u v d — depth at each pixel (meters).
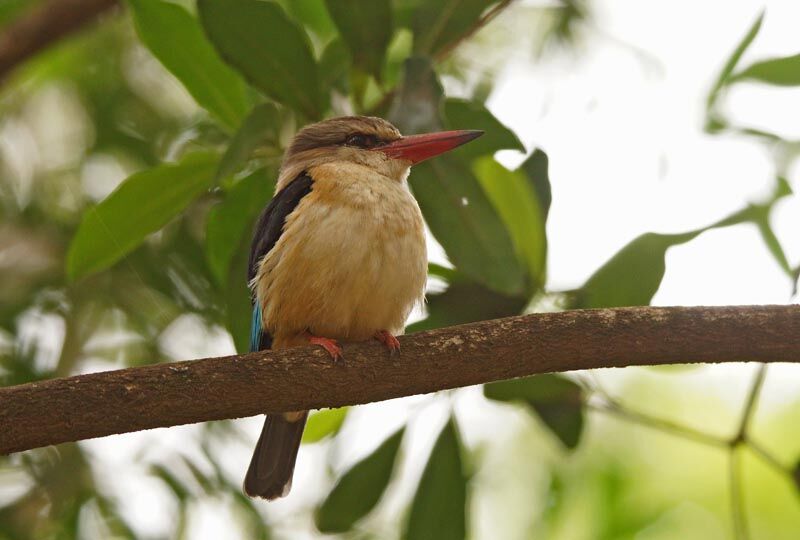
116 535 10.89
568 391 9.45
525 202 9.13
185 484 10.91
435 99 8.27
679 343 7.02
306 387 7.05
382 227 8.52
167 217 8.77
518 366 7.13
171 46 8.93
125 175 12.47
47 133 13.35
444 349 7.14
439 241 8.74
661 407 14.13
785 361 7.07
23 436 6.50
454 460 9.31
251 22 8.42
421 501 9.30
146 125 12.58
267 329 8.95
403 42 12.27
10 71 11.58
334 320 8.63
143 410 6.68
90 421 6.59
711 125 10.12
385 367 7.14
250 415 7.03
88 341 11.60
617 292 8.65
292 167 9.53
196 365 6.85
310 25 11.64
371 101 11.05
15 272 11.75
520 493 13.26
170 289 11.30
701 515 13.59
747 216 9.05
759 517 13.62
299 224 8.60
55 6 11.45
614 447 13.86
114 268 11.50
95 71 13.27
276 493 9.11
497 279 8.66
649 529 13.42
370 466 9.42
